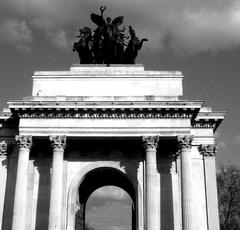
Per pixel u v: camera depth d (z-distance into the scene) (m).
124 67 105.38
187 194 87.50
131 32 109.81
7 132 98.94
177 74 103.44
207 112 97.88
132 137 91.31
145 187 90.38
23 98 93.31
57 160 89.81
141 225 90.94
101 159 97.06
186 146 89.88
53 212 86.75
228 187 162.00
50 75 103.81
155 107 90.69
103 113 91.81
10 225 92.75
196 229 90.94
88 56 108.62
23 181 89.25
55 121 91.88
